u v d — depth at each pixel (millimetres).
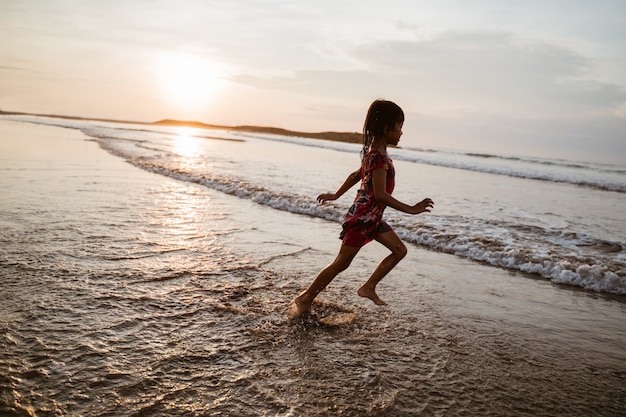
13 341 2646
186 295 3650
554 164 38438
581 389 2564
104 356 2547
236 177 12016
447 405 2301
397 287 4258
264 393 2285
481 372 2691
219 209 7758
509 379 2629
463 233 6535
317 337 3023
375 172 3020
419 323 3400
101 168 12188
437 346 3018
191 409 2109
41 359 2457
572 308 3996
